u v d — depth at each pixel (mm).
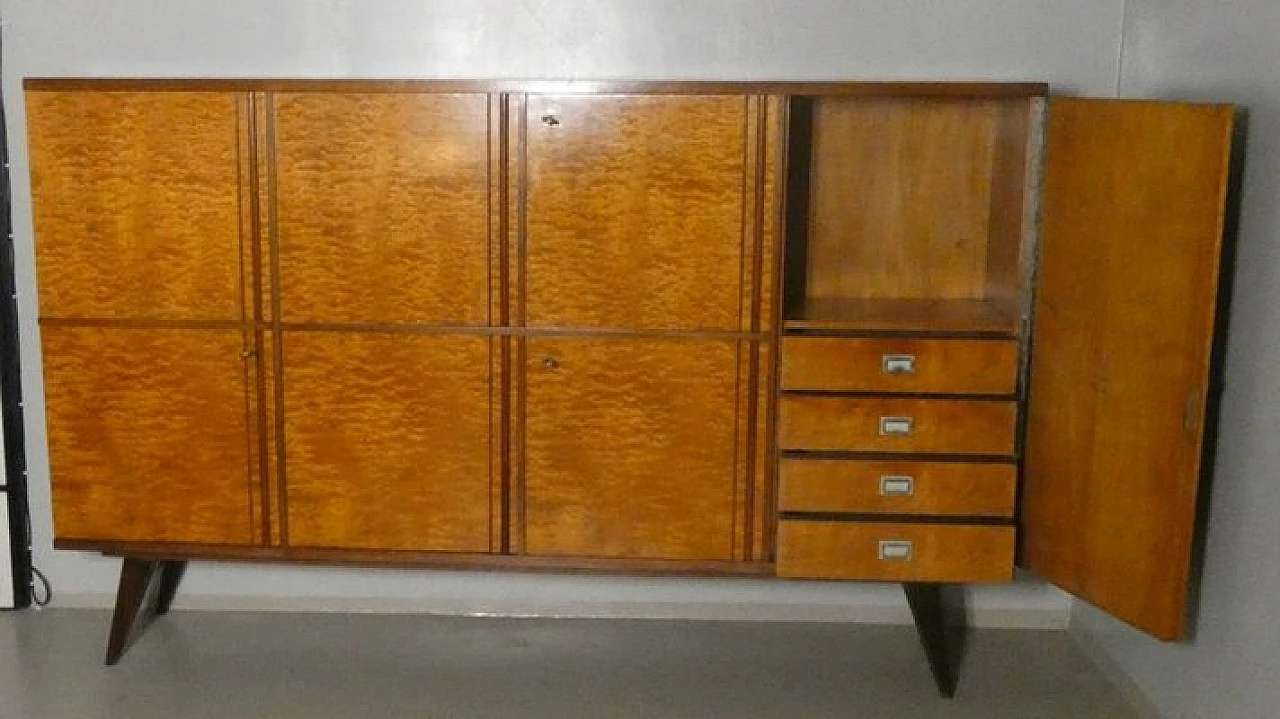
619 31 3443
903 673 3381
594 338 3143
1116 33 3414
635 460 3186
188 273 3178
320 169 3119
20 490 3645
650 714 3135
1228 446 2740
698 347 3133
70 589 3705
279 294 3170
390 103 3084
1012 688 3299
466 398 3189
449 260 3135
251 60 3469
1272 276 2570
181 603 3707
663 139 3061
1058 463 3033
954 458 3100
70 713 3100
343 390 3203
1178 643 2961
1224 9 2812
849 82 3031
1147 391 2727
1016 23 3420
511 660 3422
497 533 3236
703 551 3211
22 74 3492
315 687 3256
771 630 3633
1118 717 3146
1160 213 2672
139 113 3127
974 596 3672
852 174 3447
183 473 3260
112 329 3209
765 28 3432
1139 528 2768
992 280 3393
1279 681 2514
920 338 3076
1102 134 2842
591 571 3248
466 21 3447
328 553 3268
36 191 3170
